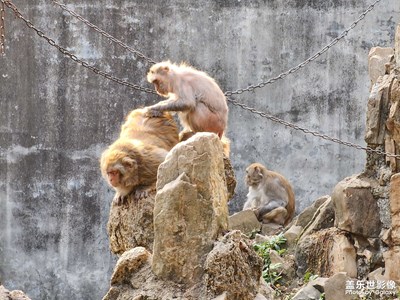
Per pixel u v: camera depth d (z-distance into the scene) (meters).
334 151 19.69
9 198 19.86
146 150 12.16
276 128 19.70
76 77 19.81
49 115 19.86
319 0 19.64
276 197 18.45
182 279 10.27
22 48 19.81
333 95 19.67
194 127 13.08
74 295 19.88
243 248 10.32
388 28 19.55
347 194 14.08
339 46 19.64
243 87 19.67
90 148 19.86
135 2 19.69
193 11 19.69
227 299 10.03
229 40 19.69
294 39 19.66
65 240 19.86
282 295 13.94
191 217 10.30
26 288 19.86
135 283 10.46
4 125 19.86
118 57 19.70
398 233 13.66
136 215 12.09
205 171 10.34
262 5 19.67
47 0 19.73
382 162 14.12
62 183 19.88
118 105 19.78
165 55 19.69
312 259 14.43
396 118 13.59
